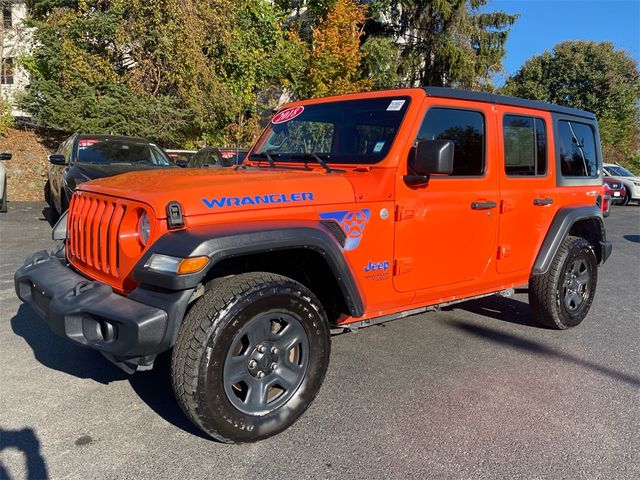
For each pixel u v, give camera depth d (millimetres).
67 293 2869
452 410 3332
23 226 9539
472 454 2846
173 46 14570
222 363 2631
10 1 16703
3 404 3244
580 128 4973
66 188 8047
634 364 4168
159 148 9945
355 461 2756
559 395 3582
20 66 16891
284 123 4258
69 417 3117
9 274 6211
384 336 4699
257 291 2717
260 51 17562
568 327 4930
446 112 3670
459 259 3828
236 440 2775
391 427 3107
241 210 2805
